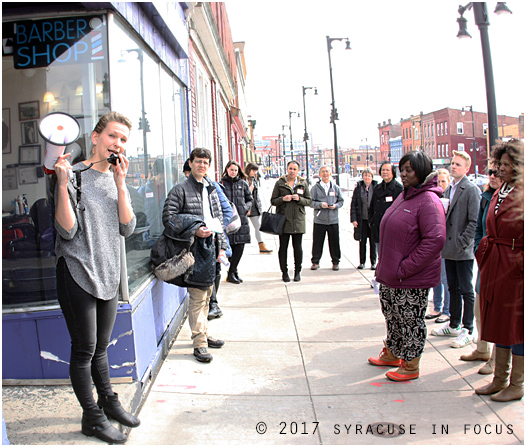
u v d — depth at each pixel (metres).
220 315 5.77
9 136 3.48
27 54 3.44
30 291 3.50
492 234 3.50
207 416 3.38
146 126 4.46
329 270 8.48
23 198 3.49
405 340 3.92
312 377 4.06
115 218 2.91
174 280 4.24
